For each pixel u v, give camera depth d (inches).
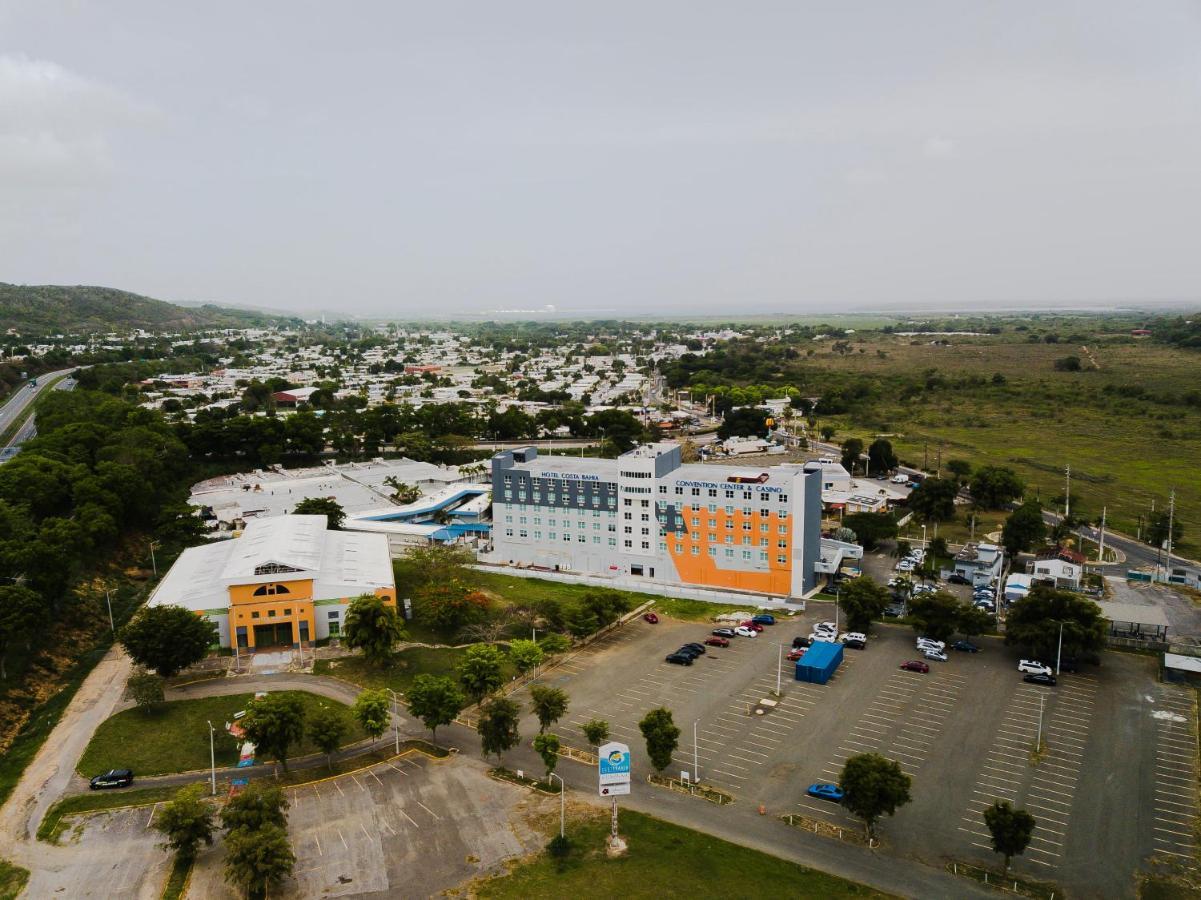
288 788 4414.4
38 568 6323.8
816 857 3767.2
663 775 4488.2
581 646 6363.2
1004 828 3565.5
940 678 5644.7
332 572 6771.7
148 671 5831.7
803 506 7352.4
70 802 4288.9
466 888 3582.7
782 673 5787.4
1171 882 3555.6
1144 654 5979.3
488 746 4554.6
